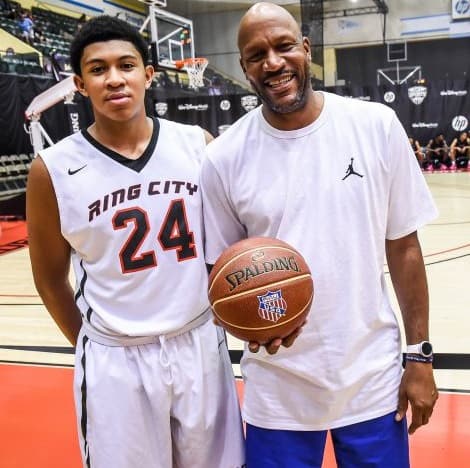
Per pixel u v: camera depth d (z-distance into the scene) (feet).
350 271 4.38
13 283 17.24
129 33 4.74
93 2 51.21
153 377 4.71
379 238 4.52
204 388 4.90
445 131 42.96
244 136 4.54
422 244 19.13
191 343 4.88
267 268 4.06
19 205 31.04
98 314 4.79
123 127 4.78
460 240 19.35
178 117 43.06
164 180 4.83
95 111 4.81
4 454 7.49
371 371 4.52
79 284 4.98
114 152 4.81
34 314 13.79
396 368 4.69
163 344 4.75
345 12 59.67
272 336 4.08
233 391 5.26
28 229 5.05
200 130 5.33
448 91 42.04
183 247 4.82
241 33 4.31
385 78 58.03
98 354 4.80
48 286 5.30
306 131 4.39
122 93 4.62
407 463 4.72
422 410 4.60
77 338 5.59
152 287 4.74
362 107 4.49
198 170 5.01
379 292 4.58
